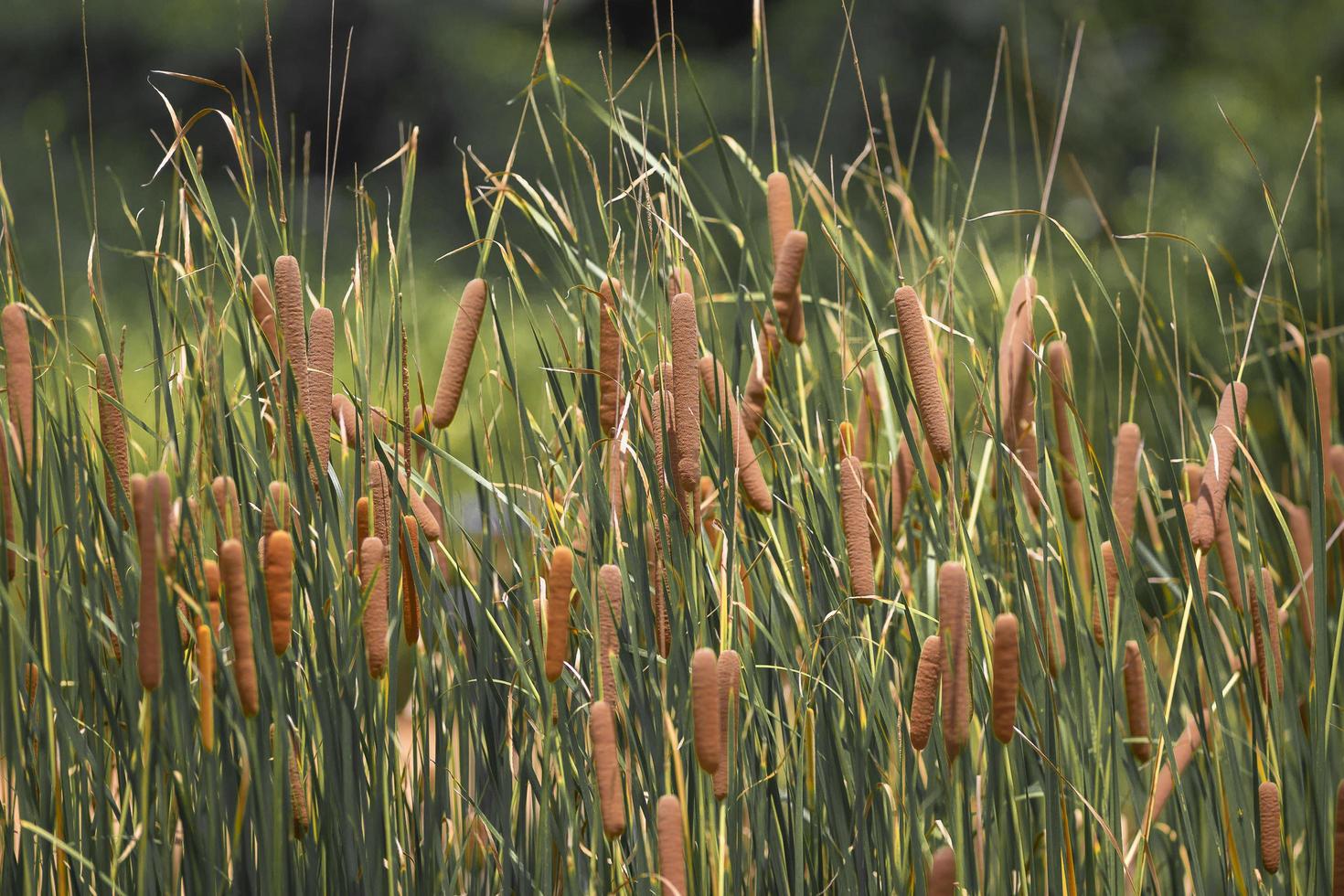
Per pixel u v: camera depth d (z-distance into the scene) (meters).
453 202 18.44
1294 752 4.69
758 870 4.52
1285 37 12.76
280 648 4.37
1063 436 4.67
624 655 4.54
